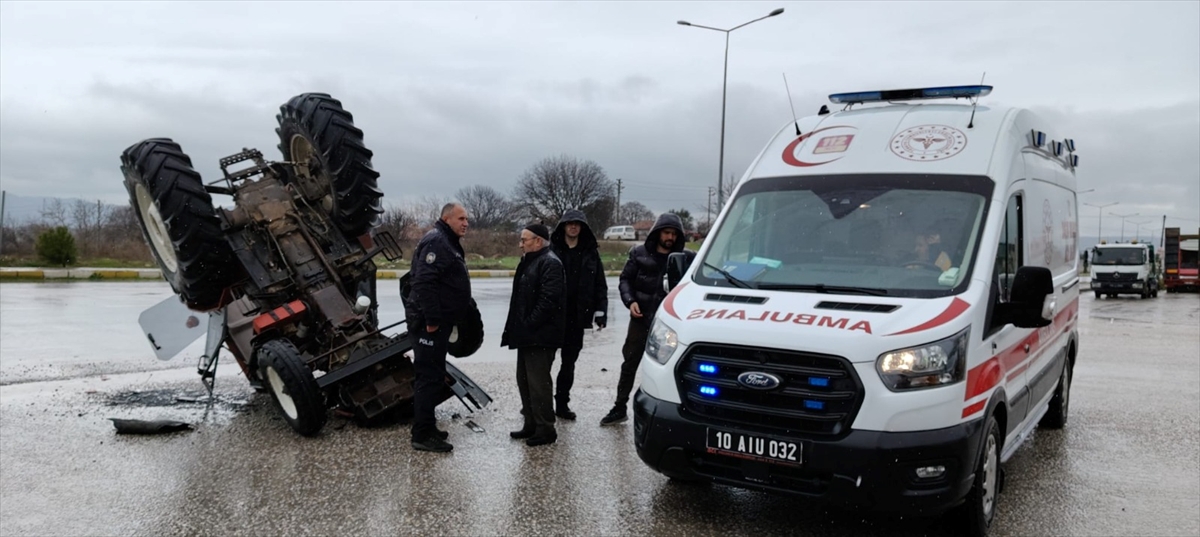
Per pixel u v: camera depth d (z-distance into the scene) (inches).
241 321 297.9
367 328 291.1
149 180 278.5
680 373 189.2
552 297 253.8
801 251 209.0
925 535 191.0
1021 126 231.5
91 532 186.9
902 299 185.3
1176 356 480.7
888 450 166.6
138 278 1005.2
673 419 186.9
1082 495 221.5
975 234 197.5
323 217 315.3
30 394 326.3
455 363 410.3
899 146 223.9
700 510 205.8
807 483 174.4
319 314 289.6
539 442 259.4
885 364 169.9
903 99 252.8
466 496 213.5
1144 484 231.5
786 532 192.5
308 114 306.2
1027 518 203.8
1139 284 1250.0
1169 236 1497.3
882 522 198.7
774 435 175.3
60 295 739.4
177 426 272.8
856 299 186.4
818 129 242.1
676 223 285.1
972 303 182.7
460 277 251.6
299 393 255.6
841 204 214.5
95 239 1396.4
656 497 214.7
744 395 180.2
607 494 216.5
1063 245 276.5
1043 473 241.1
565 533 189.9
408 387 283.9
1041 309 186.7
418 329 251.3
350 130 304.5
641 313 283.1
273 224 299.4
